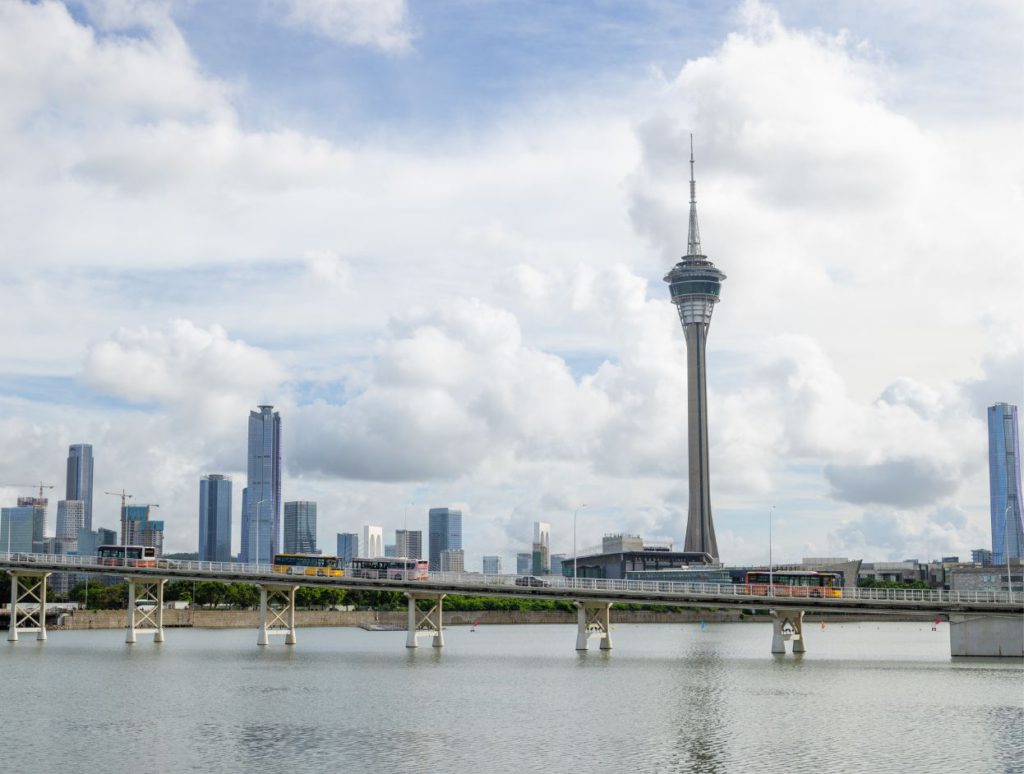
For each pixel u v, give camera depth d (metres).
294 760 82.38
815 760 81.75
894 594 163.50
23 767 80.25
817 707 107.56
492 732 93.69
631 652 189.75
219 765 80.69
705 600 162.62
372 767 79.88
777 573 169.75
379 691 121.81
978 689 120.50
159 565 196.50
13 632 198.88
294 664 155.75
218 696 117.44
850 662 160.62
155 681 131.50
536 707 108.56
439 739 90.56
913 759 81.94
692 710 106.19
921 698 113.25
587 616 188.00
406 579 177.12
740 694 118.06
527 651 191.25
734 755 83.62
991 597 158.25
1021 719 99.19
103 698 115.56
